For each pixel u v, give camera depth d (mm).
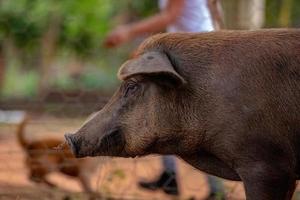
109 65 17094
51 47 17547
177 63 5289
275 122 5082
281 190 5094
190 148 5316
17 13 17422
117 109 5344
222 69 5207
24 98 15734
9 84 18453
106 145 5320
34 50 17688
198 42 5348
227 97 5152
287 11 14438
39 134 9844
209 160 5414
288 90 5109
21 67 18891
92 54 17156
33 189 8328
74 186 8977
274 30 5328
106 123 5328
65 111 11961
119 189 7785
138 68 5062
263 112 5086
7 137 11188
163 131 5273
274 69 5141
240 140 5105
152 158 8164
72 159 8461
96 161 8492
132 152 5363
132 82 5316
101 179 8250
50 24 17594
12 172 8992
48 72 16703
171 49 5352
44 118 11930
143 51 5434
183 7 7387
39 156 8789
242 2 10555
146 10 18812
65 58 17750
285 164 5090
